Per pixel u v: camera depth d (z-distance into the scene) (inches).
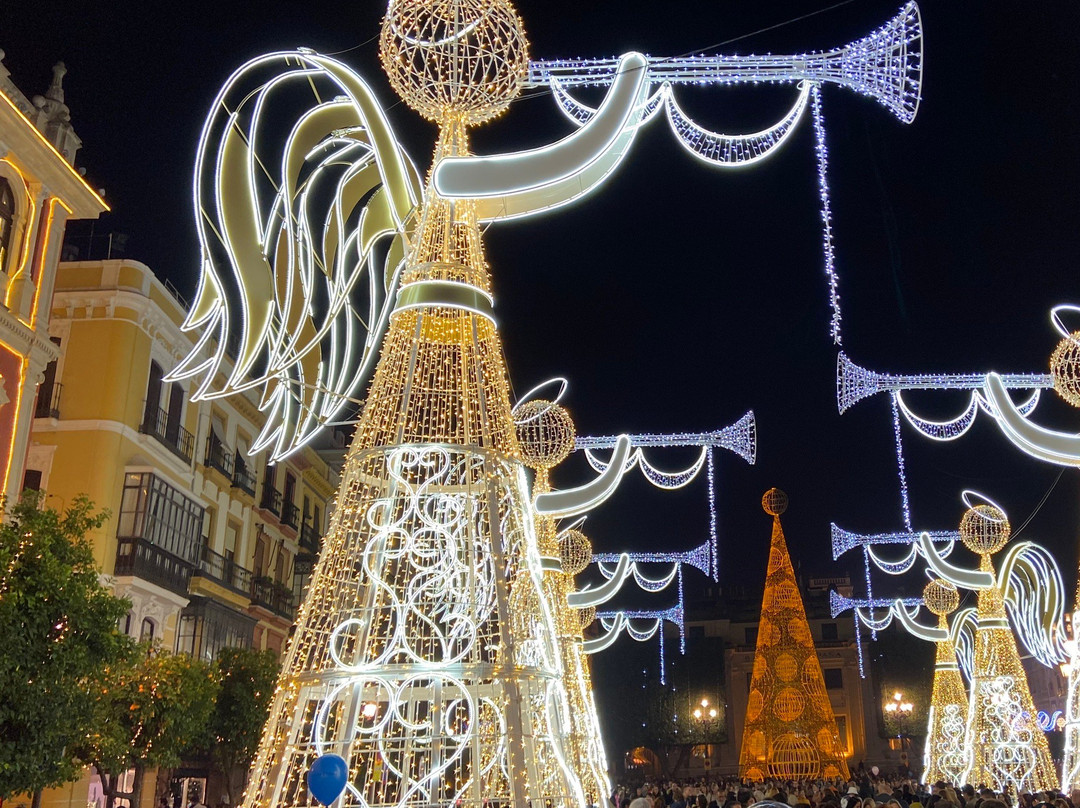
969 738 871.7
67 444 770.2
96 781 752.3
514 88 325.1
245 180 309.0
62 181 673.6
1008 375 564.7
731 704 2197.3
